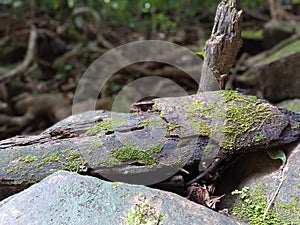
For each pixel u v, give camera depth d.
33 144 0.96
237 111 0.94
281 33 2.52
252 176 0.96
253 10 3.53
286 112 0.98
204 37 3.18
